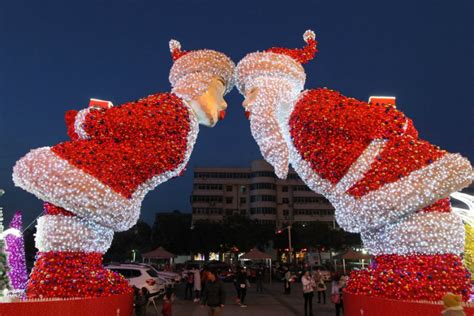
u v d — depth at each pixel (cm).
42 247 673
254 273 2469
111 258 4881
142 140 709
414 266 612
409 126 692
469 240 742
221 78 789
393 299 596
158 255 2594
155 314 1182
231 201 6638
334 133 663
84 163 666
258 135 714
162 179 735
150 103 732
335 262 3459
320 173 670
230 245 4456
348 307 674
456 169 603
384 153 636
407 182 608
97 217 666
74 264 666
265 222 6231
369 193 624
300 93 725
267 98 715
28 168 652
